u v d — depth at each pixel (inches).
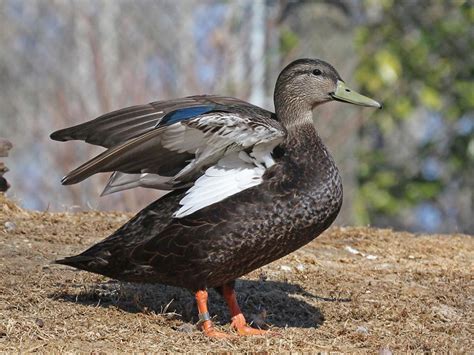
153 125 414.3
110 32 837.8
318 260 504.1
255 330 402.6
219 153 392.5
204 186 393.4
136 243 398.0
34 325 386.9
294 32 840.9
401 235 565.3
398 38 949.2
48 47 903.7
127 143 381.4
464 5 938.1
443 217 991.0
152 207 402.6
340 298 446.9
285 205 390.0
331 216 400.5
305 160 400.2
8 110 860.6
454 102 959.0
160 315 406.9
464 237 572.7
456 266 509.0
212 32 792.9
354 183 832.3
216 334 392.5
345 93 435.2
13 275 441.7
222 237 387.9
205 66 786.2
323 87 434.6
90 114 791.7
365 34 917.2
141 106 418.0
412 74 945.5
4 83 884.6
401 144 1034.7
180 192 402.3
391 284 468.4
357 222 832.3
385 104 944.3
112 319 402.0
